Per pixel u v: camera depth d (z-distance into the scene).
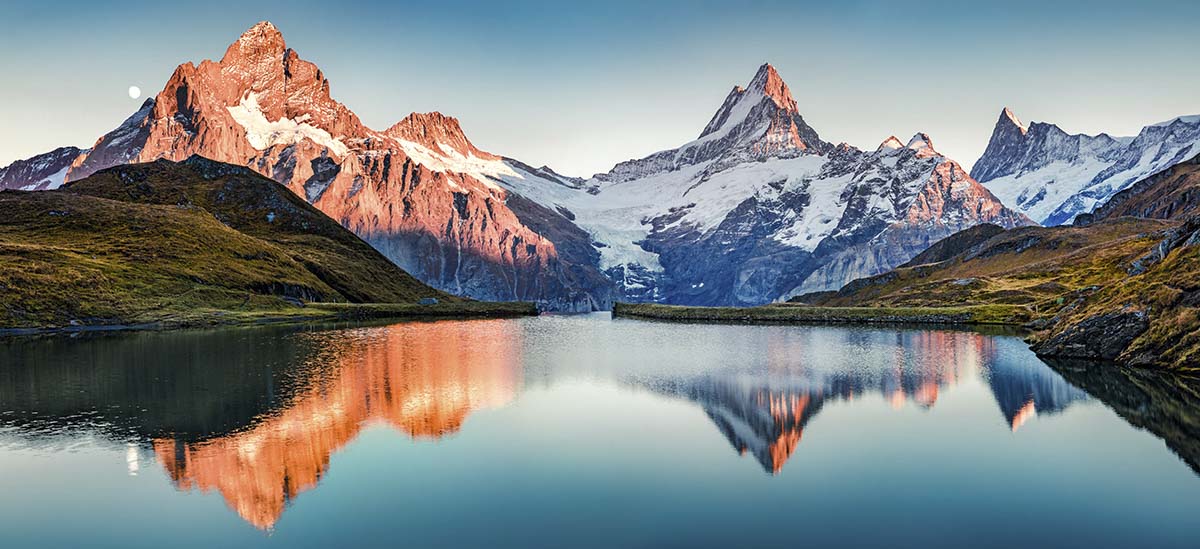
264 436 62.41
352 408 73.94
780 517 44.84
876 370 102.19
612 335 171.25
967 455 57.44
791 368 105.19
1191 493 48.31
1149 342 99.44
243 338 144.62
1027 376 93.56
